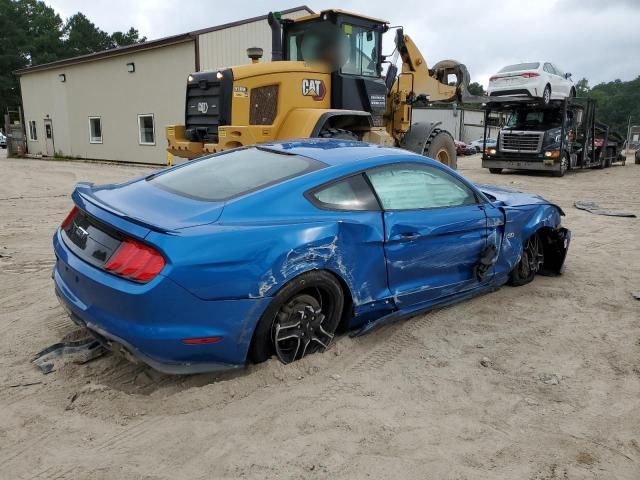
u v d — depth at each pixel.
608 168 22.88
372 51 10.45
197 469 2.58
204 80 9.67
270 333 3.35
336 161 3.77
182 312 2.91
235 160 4.00
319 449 2.74
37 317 4.39
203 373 3.46
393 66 11.00
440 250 4.15
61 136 28.09
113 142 24.61
